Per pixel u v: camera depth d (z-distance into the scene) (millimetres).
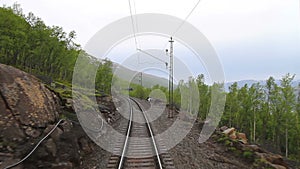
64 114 11508
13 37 27266
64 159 7738
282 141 37062
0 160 6602
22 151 7219
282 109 34781
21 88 9398
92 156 9547
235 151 10438
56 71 37344
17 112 8539
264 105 37250
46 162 7195
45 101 10352
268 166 8688
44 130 8836
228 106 39344
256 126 38750
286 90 34469
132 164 8617
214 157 9852
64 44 35969
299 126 33719
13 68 10008
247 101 38969
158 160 8750
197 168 8508
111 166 8430
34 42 30797
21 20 29578
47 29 32719
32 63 34031
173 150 10805
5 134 7645
